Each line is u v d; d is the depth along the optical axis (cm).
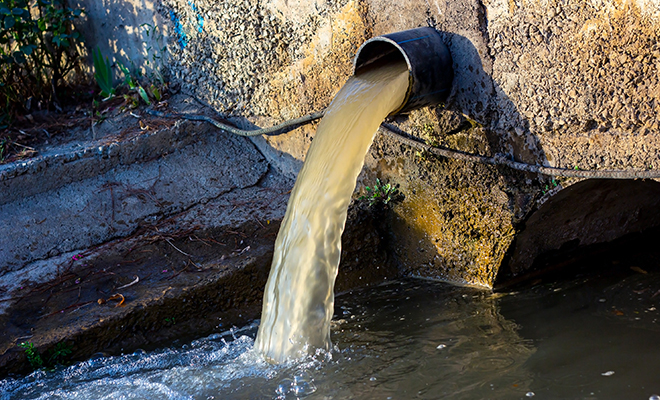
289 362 350
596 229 460
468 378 304
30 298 414
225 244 476
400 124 472
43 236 475
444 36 411
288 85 544
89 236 482
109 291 426
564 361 309
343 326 399
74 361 382
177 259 461
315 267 369
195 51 609
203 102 623
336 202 374
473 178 436
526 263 445
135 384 342
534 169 391
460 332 366
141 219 505
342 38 482
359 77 425
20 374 367
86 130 610
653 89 319
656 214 484
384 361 338
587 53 340
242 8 550
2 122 608
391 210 498
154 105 625
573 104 356
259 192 554
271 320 373
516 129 395
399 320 399
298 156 564
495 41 384
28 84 661
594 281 424
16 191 502
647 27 309
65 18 661
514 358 321
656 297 379
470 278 458
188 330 421
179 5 603
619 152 348
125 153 550
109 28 670
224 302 439
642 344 317
